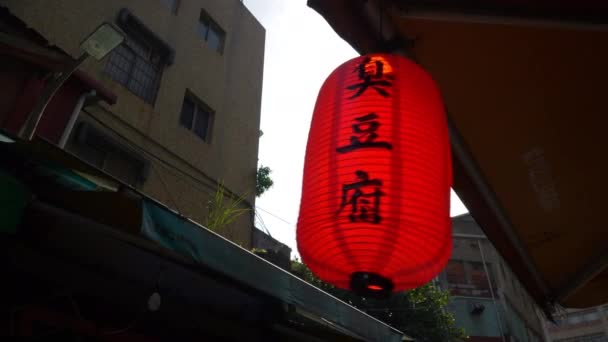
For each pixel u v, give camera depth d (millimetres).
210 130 12758
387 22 3055
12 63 7238
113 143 9547
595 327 44750
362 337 6703
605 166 3957
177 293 5367
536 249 4887
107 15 10633
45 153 4531
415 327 15492
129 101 10492
